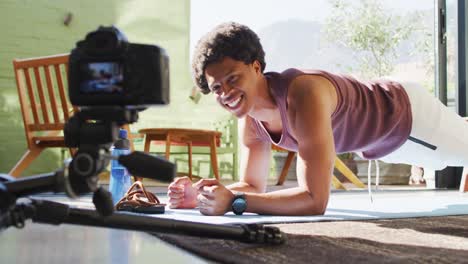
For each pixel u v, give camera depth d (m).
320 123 1.31
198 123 5.40
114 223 0.81
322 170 1.32
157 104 0.70
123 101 0.69
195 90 5.38
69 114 3.23
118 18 5.30
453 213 1.64
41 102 3.16
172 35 5.41
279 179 4.54
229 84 1.32
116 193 1.83
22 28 4.98
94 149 0.70
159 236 1.08
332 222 1.32
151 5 5.38
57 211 0.77
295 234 1.10
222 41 1.29
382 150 1.76
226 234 0.89
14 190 0.70
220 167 5.32
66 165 0.70
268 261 0.80
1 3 4.91
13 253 0.92
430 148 1.82
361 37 5.74
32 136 3.20
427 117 1.75
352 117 1.53
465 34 4.09
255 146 1.68
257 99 1.40
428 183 4.12
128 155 0.73
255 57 1.34
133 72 0.68
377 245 0.97
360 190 3.57
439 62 4.20
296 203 1.34
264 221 1.28
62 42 5.12
